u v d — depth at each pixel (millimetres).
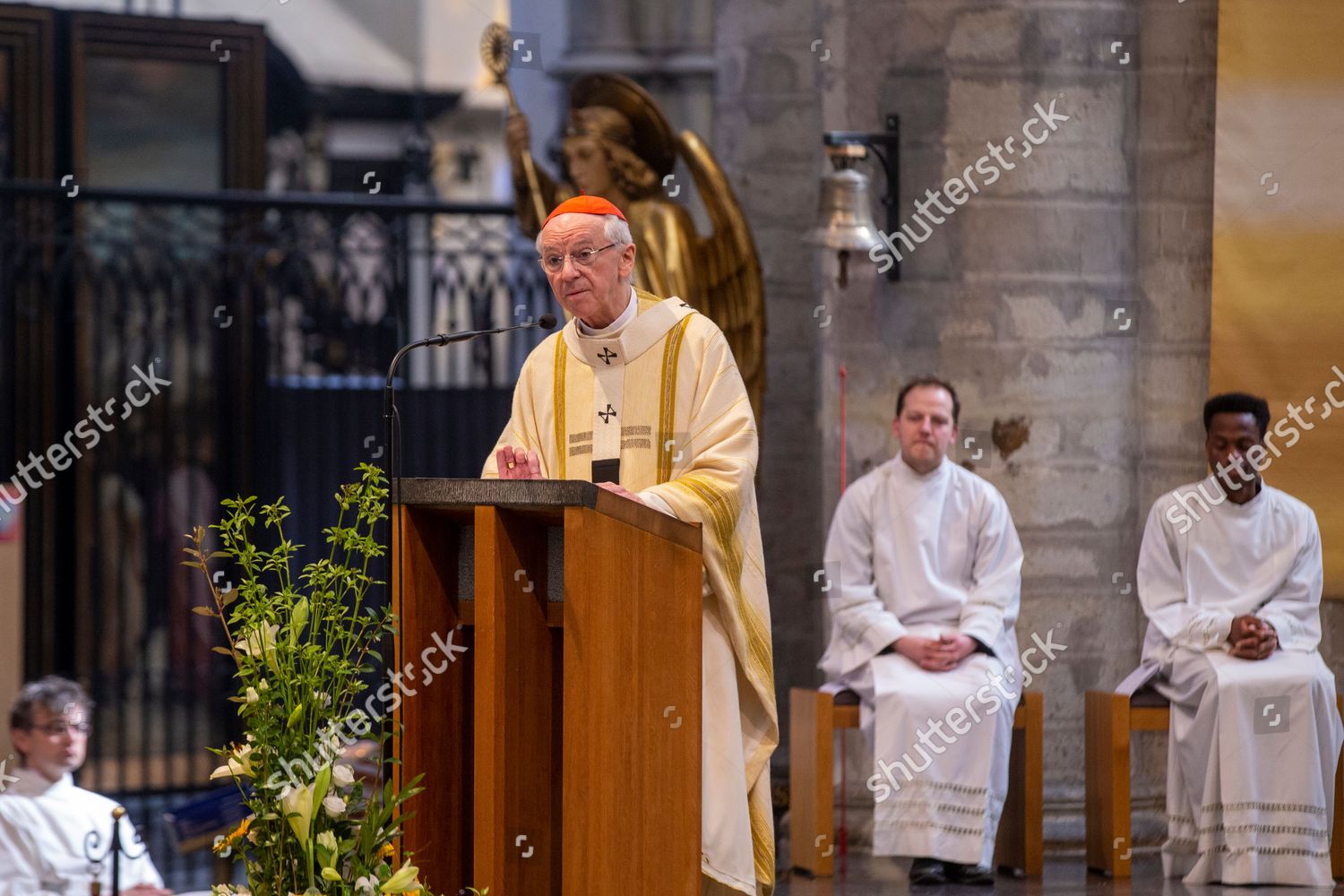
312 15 43562
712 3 31859
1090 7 23844
